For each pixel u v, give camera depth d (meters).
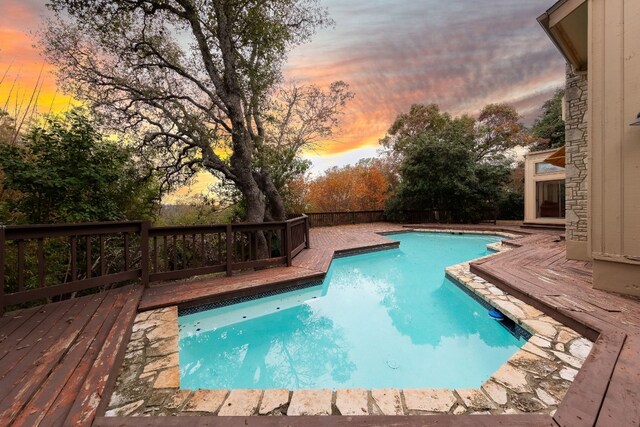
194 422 1.37
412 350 2.89
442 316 3.83
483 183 13.92
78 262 5.12
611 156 2.91
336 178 17.45
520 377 1.74
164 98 6.88
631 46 2.74
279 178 10.76
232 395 1.66
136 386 1.74
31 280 4.40
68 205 4.47
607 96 2.90
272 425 1.35
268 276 4.33
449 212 14.74
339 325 3.57
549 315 2.68
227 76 6.98
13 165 4.09
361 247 7.57
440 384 2.27
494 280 3.79
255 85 7.25
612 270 2.98
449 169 13.76
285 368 2.64
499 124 18.12
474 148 15.84
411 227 12.61
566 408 1.38
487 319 3.26
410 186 14.69
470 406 1.52
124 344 2.17
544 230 9.47
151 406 1.56
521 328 2.71
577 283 3.36
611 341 1.96
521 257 5.03
